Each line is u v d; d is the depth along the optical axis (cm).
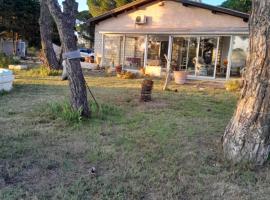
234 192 338
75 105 617
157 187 343
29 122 582
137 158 423
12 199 305
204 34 1731
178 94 1051
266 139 405
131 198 318
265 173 385
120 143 486
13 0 2838
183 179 364
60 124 574
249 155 406
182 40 1841
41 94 916
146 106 795
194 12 1778
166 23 1897
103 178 359
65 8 595
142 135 531
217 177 372
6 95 888
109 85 1212
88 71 1862
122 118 645
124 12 2050
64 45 604
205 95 1067
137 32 1955
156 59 1961
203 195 330
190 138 520
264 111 398
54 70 1575
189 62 1825
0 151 429
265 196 332
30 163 393
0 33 3106
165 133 545
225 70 1744
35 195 315
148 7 1950
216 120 659
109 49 2167
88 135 519
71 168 386
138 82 1354
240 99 427
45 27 1652
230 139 429
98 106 693
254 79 401
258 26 391
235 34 1641
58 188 330
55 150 444
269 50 385
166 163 410
